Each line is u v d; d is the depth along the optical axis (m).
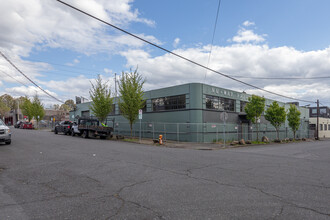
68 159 9.62
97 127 22.89
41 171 7.38
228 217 3.89
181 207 4.34
